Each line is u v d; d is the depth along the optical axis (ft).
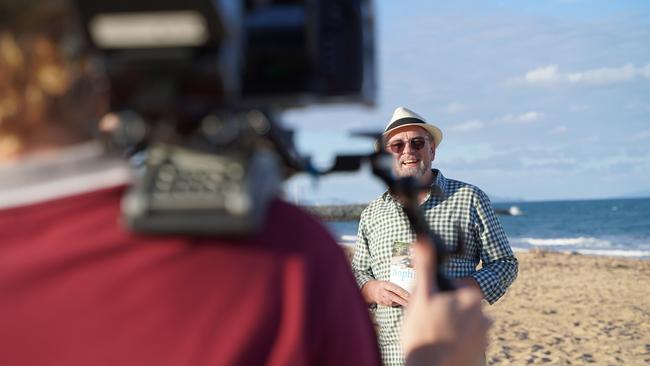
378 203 15.96
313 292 2.74
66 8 2.55
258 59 2.78
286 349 2.63
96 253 2.62
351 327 2.89
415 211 3.40
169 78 2.51
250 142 2.64
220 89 2.63
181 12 2.39
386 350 15.26
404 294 14.85
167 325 2.59
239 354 2.58
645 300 56.18
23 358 2.58
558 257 92.32
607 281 69.92
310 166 3.19
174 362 2.57
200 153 2.61
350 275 3.11
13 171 2.67
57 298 2.59
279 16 2.77
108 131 2.77
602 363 35.01
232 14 2.56
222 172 2.53
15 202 2.68
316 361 2.79
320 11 2.87
